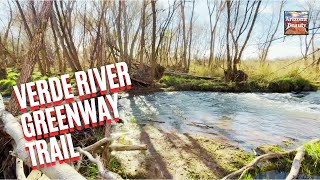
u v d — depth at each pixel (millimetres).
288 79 14656
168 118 9094
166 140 6441
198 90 15664
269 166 4812
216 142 6316
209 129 7609
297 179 4410
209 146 5992
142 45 16438
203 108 10828
